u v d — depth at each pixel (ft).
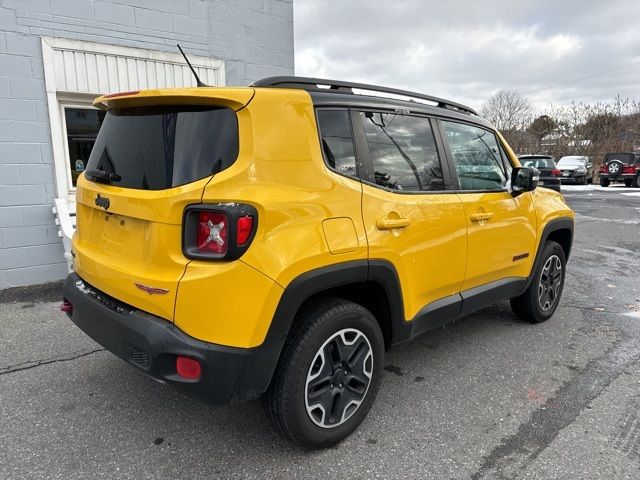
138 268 7.47
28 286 17.35
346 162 8.46
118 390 10.39
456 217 10.39
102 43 17.76
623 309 16.42
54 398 10.03
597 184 93.56
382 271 8.60
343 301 8.34
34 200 17.17
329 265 7.72
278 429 7.99
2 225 16.70
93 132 18.56
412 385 10.83
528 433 9.03
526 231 12.96
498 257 11.99
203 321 6.84
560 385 10.92
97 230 8.65
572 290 18.78
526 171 12.07
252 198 6.93
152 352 7.00
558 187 64.64
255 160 7.16
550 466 8.09
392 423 9.30
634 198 60.54
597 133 119.03
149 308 7.25
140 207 7.31
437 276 10.07
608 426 9.29
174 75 19.60
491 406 9.98
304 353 7.64
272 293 7.04
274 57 22.40
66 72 17.19
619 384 11.02
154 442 8.60
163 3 18.90
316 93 8.37
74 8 17.06
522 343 13.29
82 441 8.61
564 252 15.56
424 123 10.39
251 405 9.88
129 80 18.56
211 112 7.33
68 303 9.36
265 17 21.81
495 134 12.87
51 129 17.12
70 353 12.19
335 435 8.40
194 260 6.92
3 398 10.01
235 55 21.16
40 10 16.43
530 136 138.51
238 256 6.81
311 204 7.58
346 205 8.11
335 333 8.06
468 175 11.36
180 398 10.09
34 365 11.52
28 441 8.58
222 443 8.59
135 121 8.10
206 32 20.16
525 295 14.23
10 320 14.37
